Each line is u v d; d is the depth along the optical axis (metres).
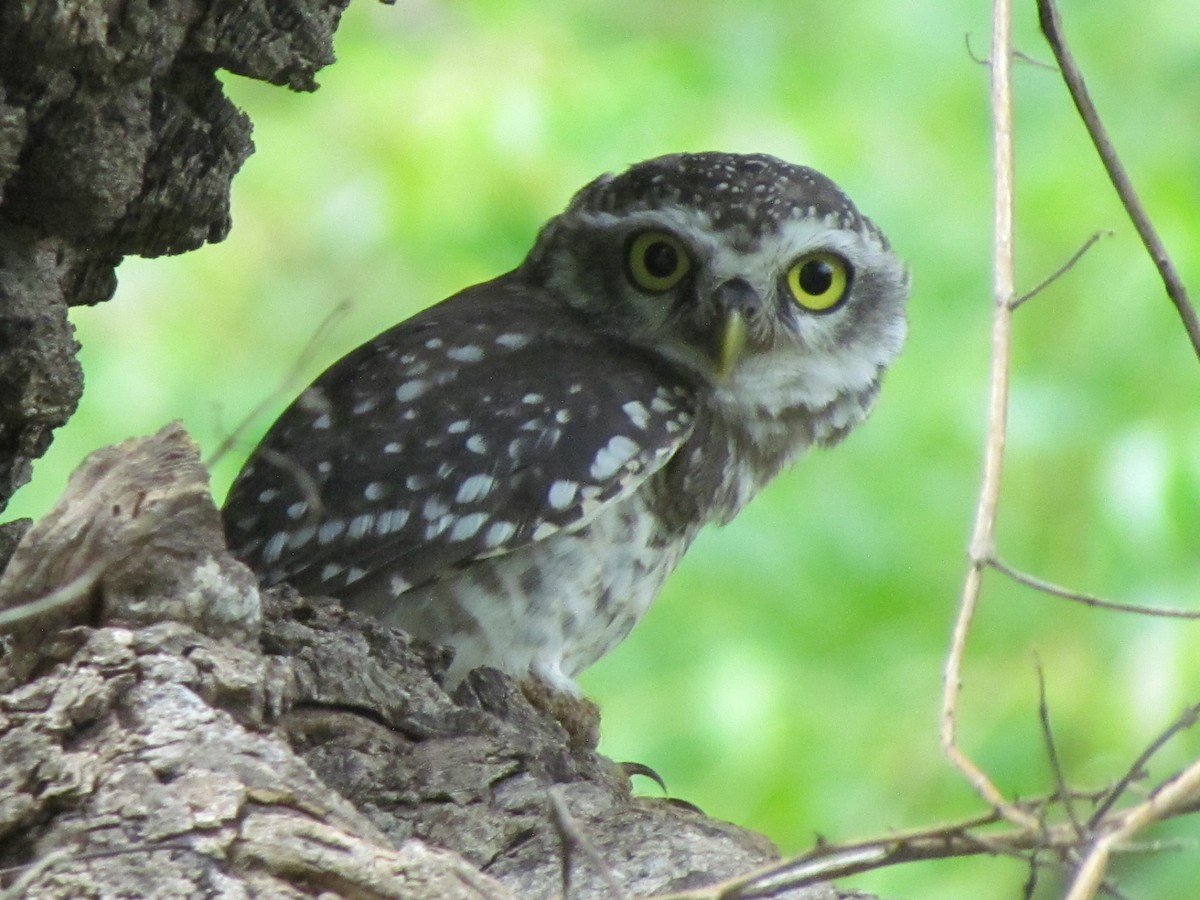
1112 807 5.51
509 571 8.29
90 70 6.65
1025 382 13.66
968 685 13.47
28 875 5.07
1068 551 13.60
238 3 7.16
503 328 9.02
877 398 9.97
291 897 5.36
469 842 6.48
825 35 14.65
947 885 12.38
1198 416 12.74
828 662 13.45
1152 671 12.38
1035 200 13.79
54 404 7.24
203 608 6.16
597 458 8.42
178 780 5.52
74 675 5.72
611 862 6.46
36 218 7.07
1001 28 7.14
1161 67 13.98
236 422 13.82
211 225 7.88
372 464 8.32
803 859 5.31
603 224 9.36
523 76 14.31
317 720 6.77
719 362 8.95
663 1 15.23
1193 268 13.19
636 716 13.01
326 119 14.70
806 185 9.45
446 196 14.09
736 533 13.41
